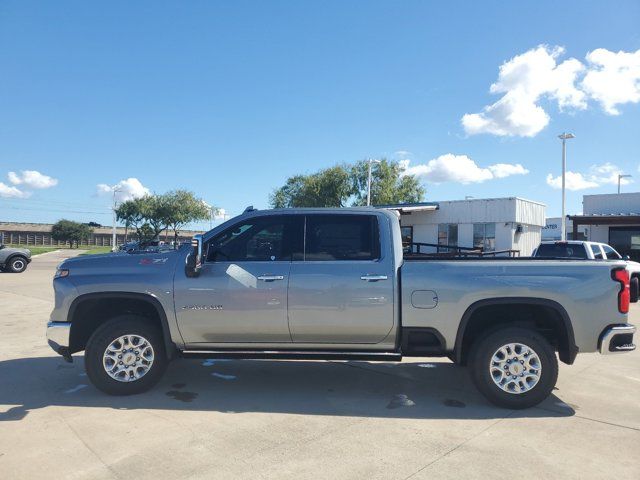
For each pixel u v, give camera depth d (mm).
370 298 5039
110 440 4102
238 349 5301
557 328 5117
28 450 3904
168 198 63469
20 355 7129
